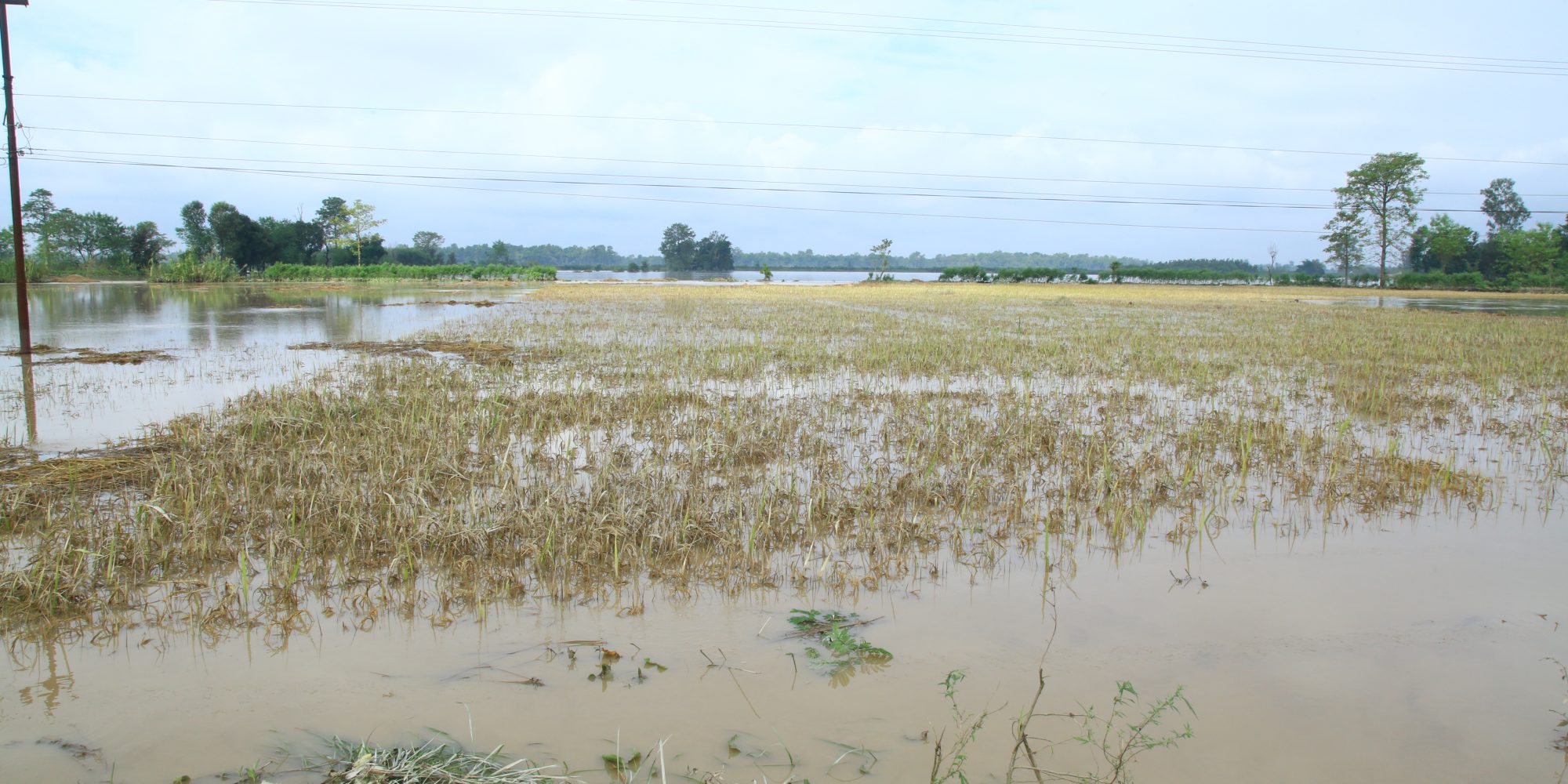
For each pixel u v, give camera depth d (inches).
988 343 724.0
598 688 153.9
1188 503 270.1
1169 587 203.3
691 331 828.0
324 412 379.6
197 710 145.8
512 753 134.0
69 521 231.3
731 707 148.1
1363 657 168.1
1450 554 225.9
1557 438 365.7
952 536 238.7
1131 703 150.4
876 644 171.9
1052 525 247.9
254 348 671.8
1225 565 217.6
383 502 244.4
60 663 161.3
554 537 217.9
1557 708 150.1
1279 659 167.3
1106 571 213.6
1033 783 126.1
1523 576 210.7
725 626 180.4
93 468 289.1
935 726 142.9
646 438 350.0
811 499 265.0
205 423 358.0
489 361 587.2
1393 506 268.2
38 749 133.5
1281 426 375.6
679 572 206.7
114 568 201.9
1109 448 329.4
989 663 165.0
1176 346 722.2
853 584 200.8
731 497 259.3
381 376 498.6
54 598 182.4
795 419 387.2
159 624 177.5
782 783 126.0
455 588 195.8
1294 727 143.4
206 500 246.5
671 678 157.9
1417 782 129.3
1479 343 765.3
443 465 289.1
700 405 419.5
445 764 128.5
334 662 162.7
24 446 327.3
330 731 139.6
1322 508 265.7
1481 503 271.4
